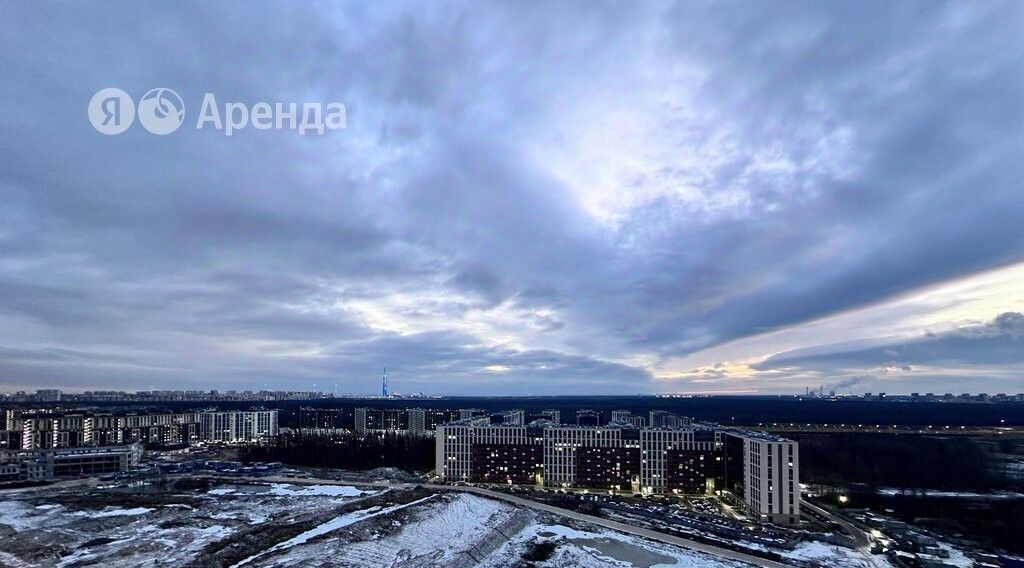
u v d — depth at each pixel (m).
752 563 103.44
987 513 159.00
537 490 182.75
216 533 117.00
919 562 111.31
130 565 96.25
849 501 173.75
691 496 184.12
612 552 109.38
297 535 111.88
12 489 176.38
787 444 147.62
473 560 101.81
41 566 96.12
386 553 102.06
